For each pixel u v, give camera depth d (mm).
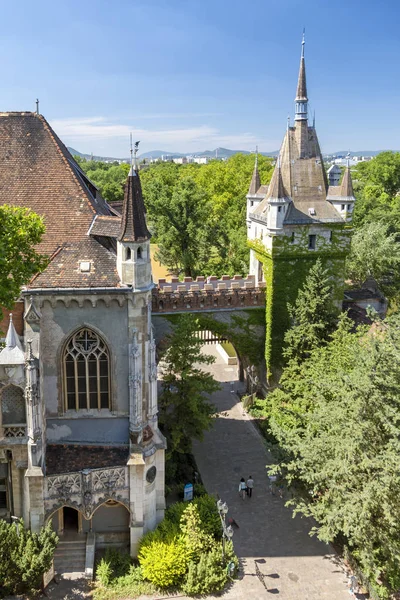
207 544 32531
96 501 31703
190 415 41188
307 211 51656
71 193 35250
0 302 25281
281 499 40000
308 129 53219
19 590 29734
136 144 30719
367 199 110312
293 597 30594
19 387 30719
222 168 139375
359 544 30047
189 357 41094
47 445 33062
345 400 31000
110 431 33594
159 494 34250
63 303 31438
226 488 41312
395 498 28562
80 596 30203
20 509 32906
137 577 31422
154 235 90500
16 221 25531
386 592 30422
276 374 53938
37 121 36562
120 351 32469
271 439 48094
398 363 29547
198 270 83312
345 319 48969
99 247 33500
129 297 31344
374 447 29906
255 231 57156
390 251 74438
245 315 53188
